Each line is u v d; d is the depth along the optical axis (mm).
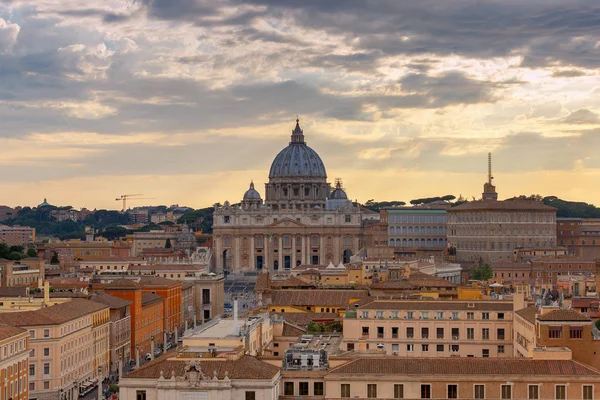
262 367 187125
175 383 181625
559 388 182625
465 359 189250
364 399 184375
